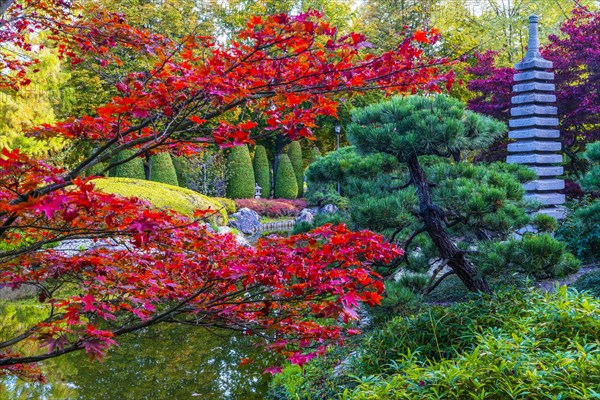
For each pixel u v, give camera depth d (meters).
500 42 27.25
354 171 7.27
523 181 8.17
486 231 6.70
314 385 5.79
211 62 2.55
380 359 5.17
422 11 27.23
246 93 2.50
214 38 3.06
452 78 3.05
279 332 3.51
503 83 15.34
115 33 3.64
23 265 3.26
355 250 3.24
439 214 6.25
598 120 14.65
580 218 7.99
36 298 10.86
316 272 3.07
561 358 3.58
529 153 10.67
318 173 8.28
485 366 3.68
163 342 8.02
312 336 3.42
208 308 3.35
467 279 6.19
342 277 3.13
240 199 25.22
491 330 4.60
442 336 5.04
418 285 6.54
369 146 6.24
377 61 2.75
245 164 26.41
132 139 3.02
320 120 28.72
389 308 6.20
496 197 5.89
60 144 15.88
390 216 6.08
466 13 28.92
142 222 2.54
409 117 5.93
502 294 5.39
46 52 14.87
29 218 2.76
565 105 14.79
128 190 16.44
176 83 2.53
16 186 2.38
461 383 3.58
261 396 5.96
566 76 15.28
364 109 6.42
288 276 3.19
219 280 3.29
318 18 2.62
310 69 2.77
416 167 6.41
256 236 20.39
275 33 2.59
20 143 14.53
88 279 3.28
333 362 6.16
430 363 4.20
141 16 18.55
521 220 6.17
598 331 4.25
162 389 6.18
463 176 6.49
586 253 9.10
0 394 6.04
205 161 24.25
